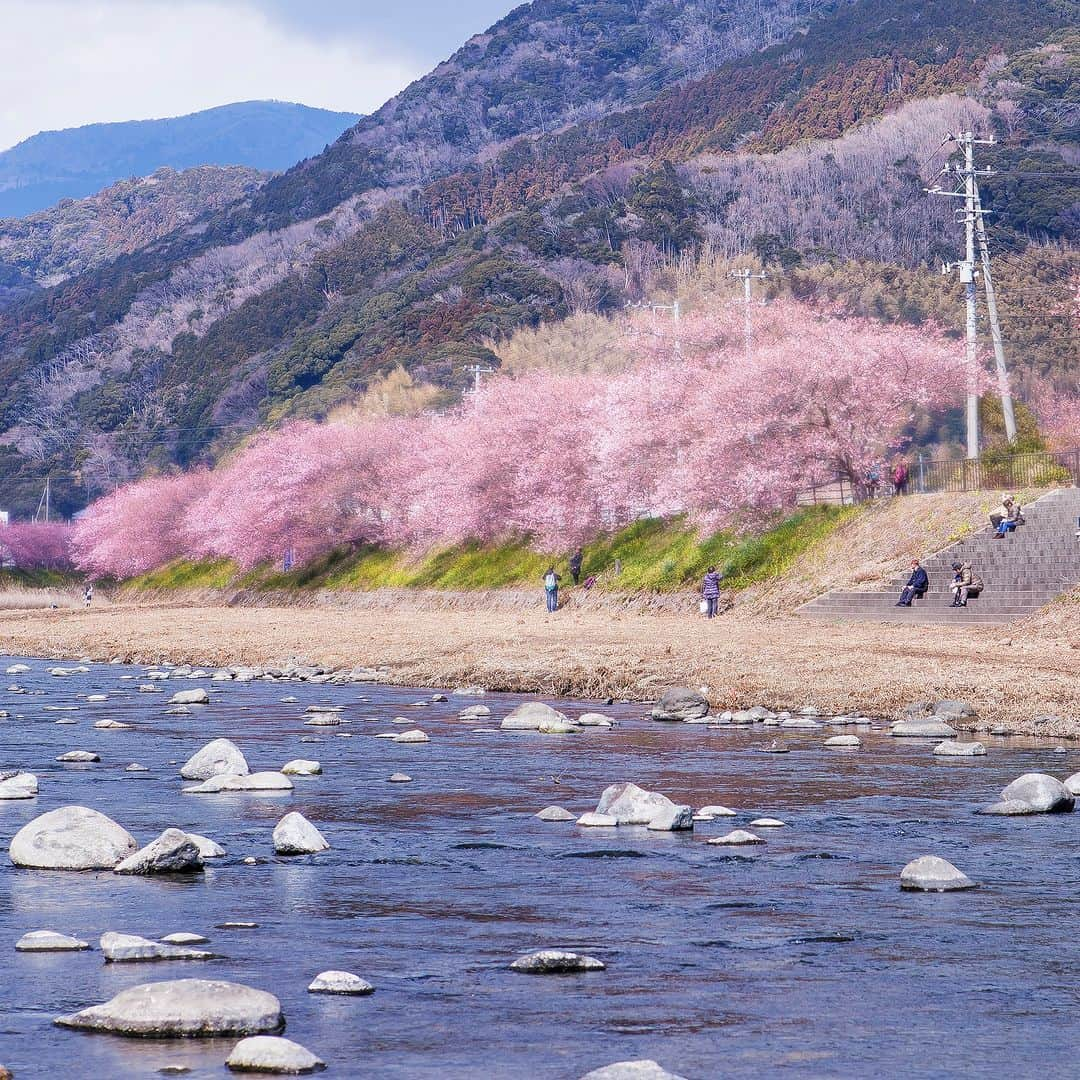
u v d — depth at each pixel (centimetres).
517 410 6894
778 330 6147
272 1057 534
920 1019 609
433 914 828
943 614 3881
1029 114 19125
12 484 19700
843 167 19425
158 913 830
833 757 1675
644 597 5319
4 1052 557
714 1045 571
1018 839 1091
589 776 1501
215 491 10156
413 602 7050
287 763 1598
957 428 9338
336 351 18762
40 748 1770
